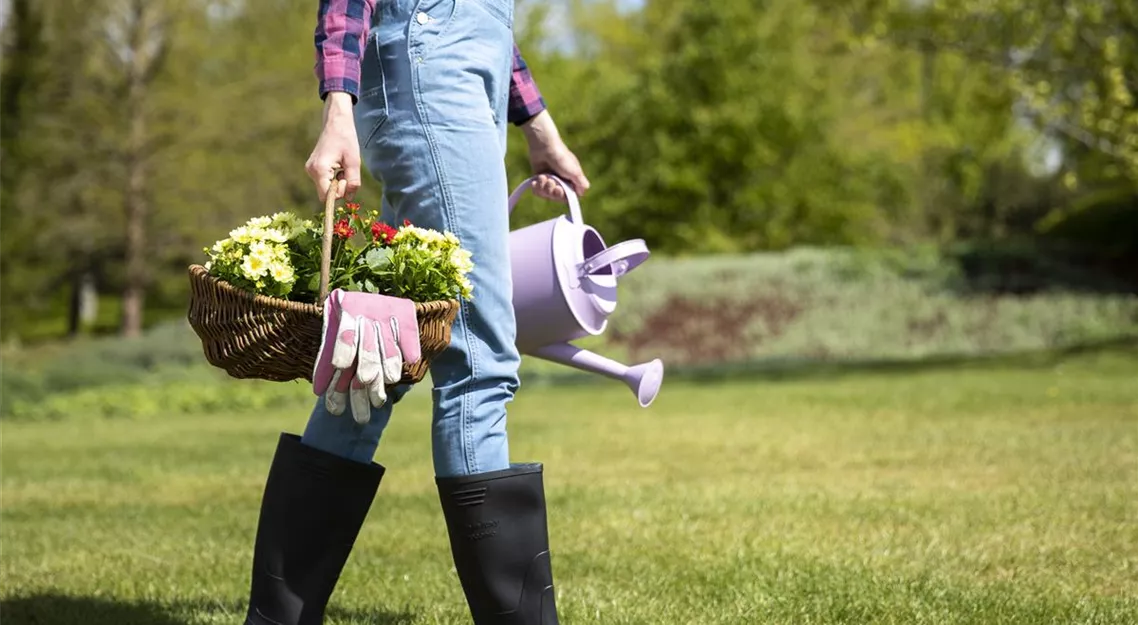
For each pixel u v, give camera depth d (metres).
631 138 25.66
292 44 24.88
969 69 20.08
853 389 10.59
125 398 13.26
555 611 2.20
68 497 5.27
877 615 2.75
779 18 26.80
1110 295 19.61
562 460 6.14
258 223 2.05
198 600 3.05
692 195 26.00
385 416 2.23
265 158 24.19
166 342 18.80
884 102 28.25
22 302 21.62
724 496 4.63
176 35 24.09
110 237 24.27
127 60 23.89
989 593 2.93
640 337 19.36
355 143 2.08
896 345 18.53
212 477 5.92
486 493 2.14
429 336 2.01
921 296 20.00
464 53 2.23
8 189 21.12
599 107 25.09
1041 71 14.32
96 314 41.06
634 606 2.86
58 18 22.53
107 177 23.86
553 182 2.64
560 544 3.73
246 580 3.30
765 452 6.21
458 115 2.20
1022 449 5.80
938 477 5.03
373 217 2.12
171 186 23.88
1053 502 4.23
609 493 4.80
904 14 15.09
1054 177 32.62
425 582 3.22
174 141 24.06
